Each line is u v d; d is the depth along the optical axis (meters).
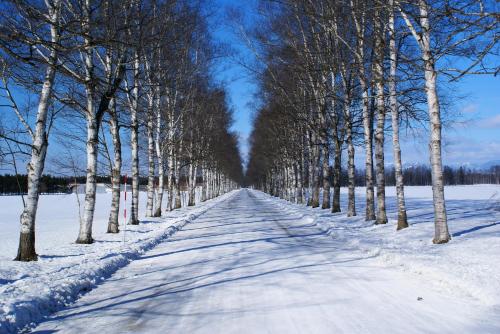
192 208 37.59
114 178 17.39
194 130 38.16
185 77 25.41
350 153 21.52
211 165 52.19
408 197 45.34
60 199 59.34
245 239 14.35
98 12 11.50
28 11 7.85
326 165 28.91
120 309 6.38
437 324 5.22
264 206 39.28
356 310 5.88
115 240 14.75
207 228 19.09
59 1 10.65
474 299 6.30
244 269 9.08
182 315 5.94
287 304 6.28
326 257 10.35
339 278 7.93
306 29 20.44
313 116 27.17
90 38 7.81
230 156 61.97
